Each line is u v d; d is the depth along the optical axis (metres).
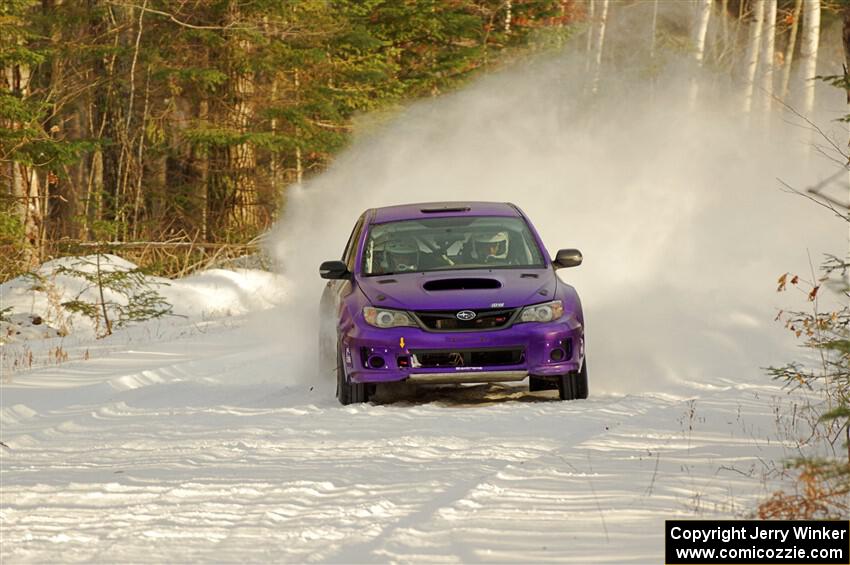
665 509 21.73
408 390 42.81
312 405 38.06
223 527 21.42
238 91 112.31
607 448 28.83
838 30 183.75
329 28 111.75
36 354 59.16
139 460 29.56
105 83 111.56
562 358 38.22
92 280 71.75
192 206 116.56
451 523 20.88
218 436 32.78
